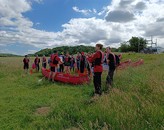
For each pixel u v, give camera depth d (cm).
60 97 1152
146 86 962
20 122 789
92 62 1105
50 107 948
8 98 1186
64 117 755
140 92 907
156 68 1778
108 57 1229
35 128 715
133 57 5381
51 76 1758
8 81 1841
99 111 723
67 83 1625
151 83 968
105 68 1745
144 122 602
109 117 663
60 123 704
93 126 642
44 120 778
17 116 862
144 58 4912
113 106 743
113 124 620
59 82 1695
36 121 773
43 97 1181
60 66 2312
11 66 2986
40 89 1443
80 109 797
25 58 2436
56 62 1728
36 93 1308
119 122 618
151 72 1409
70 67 2514
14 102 1086
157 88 863
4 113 916
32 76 2162
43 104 1027
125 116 640
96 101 873
